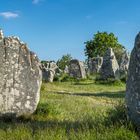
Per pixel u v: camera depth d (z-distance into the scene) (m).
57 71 61.59
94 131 10.80
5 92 15.38
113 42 126.12
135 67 11.09
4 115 15.24
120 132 10.23
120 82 42.09
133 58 11.23
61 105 19.91
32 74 15.78
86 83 44.25
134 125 10.83
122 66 56.25
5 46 15.61
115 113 11.87
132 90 11.07
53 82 45.28
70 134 10.63
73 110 18.66
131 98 11.07
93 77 55.59
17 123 13.70
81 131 10.91
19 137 10.81
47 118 15.51
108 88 38.59
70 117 15.72
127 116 11.14
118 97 28.22
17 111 15.43
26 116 15.37
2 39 15.69
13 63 15.59
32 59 15.88
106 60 47.75
